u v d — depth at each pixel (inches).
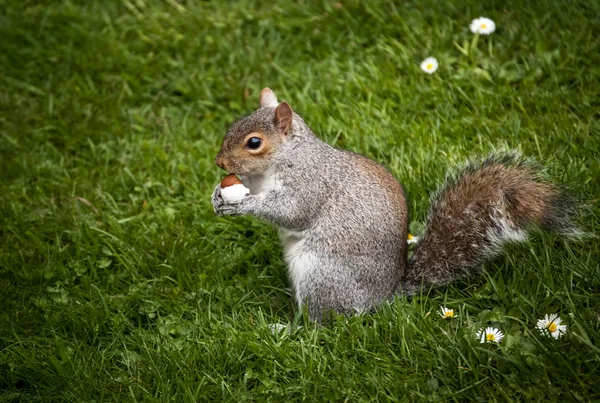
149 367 234.5
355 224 243.9
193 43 390.9
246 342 237.0
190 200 314.2
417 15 369.1
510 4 357.1
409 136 314.0
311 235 248.8
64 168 339.0
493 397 207.5
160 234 295.6
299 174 249.0
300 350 233.9
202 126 353.4
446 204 249.4
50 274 279.9
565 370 208.7
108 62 389.4
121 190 324.8
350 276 243.6
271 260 280.4
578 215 248.4
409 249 273.0
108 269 287.3
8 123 364.5
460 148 300.4
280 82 361.1
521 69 332.5
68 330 259.3
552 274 240.7
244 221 297.7
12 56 398.0
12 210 314.2
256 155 248.5
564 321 224.1
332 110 341.1
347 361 227.0
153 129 358.9
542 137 298.7
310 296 247.9
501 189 242.2
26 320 262.7
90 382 233.1
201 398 223.3
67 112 365.7
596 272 236.2
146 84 380.2
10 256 290.4
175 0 421.1
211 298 265.7
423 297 245.8
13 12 421.4
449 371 217.2
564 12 345.4
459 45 351.3
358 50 368.8
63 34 406.6
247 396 223.6
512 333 224.7
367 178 249.4
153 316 260.4
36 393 236.1
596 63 325.1
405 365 223.8
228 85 367.9
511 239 241.6
